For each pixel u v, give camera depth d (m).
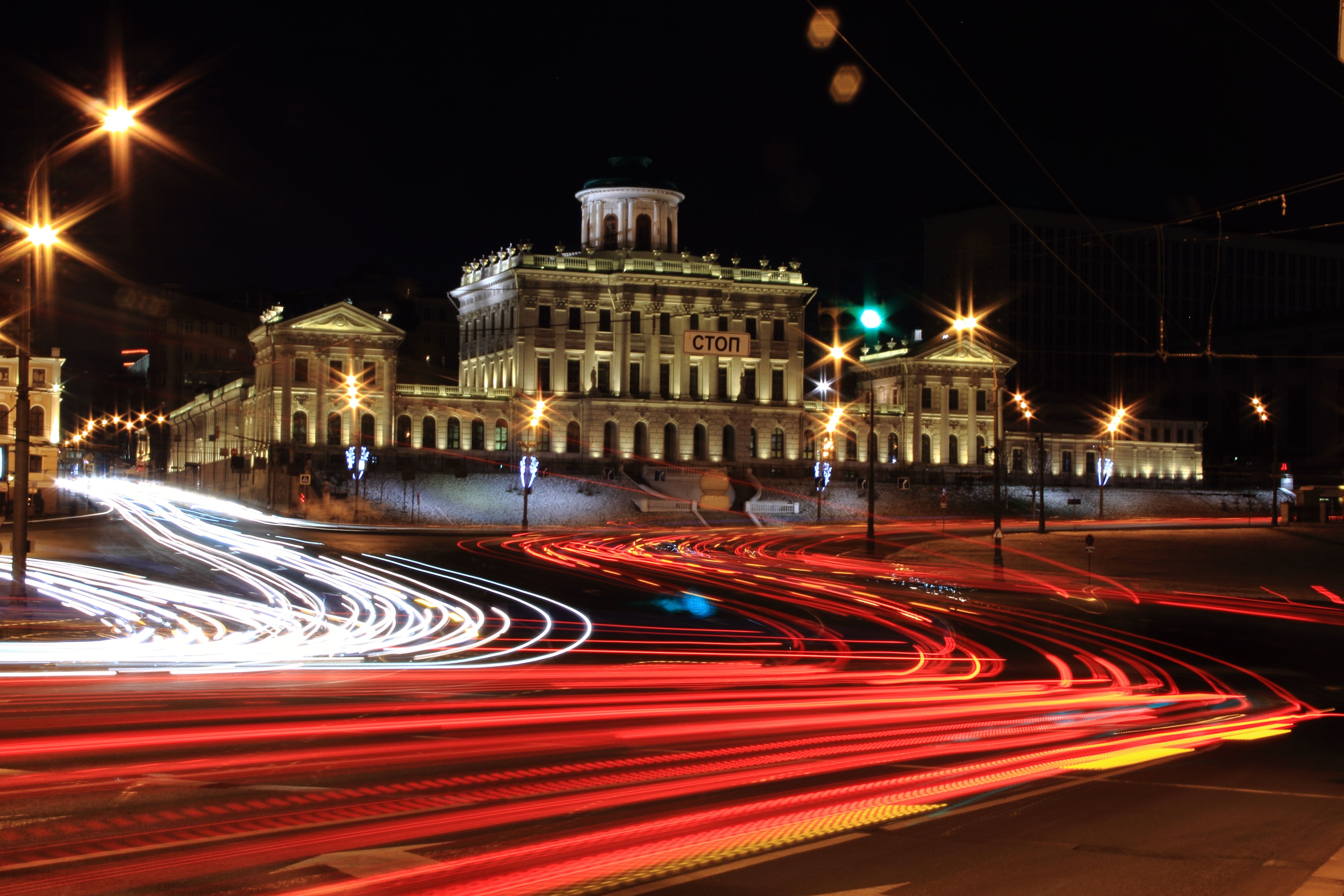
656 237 135.50
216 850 11.25
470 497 108.12
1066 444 148.88
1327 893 10.54
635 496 115.94
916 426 142.88
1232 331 179.25
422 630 35.12
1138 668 29.91
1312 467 165.38
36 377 137.00
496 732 17.92
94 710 19.31
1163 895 10.45
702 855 11.34
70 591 42.44
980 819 13.09
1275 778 15.81
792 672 26.98
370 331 121.06
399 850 11.30
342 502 103.38
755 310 136.00
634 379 131.00
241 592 44.25
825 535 91.12
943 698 23.03
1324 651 35.19
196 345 190.00
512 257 130.75
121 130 29.75
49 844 11.43
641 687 23.56
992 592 54.12
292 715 19.20
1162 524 107.38
